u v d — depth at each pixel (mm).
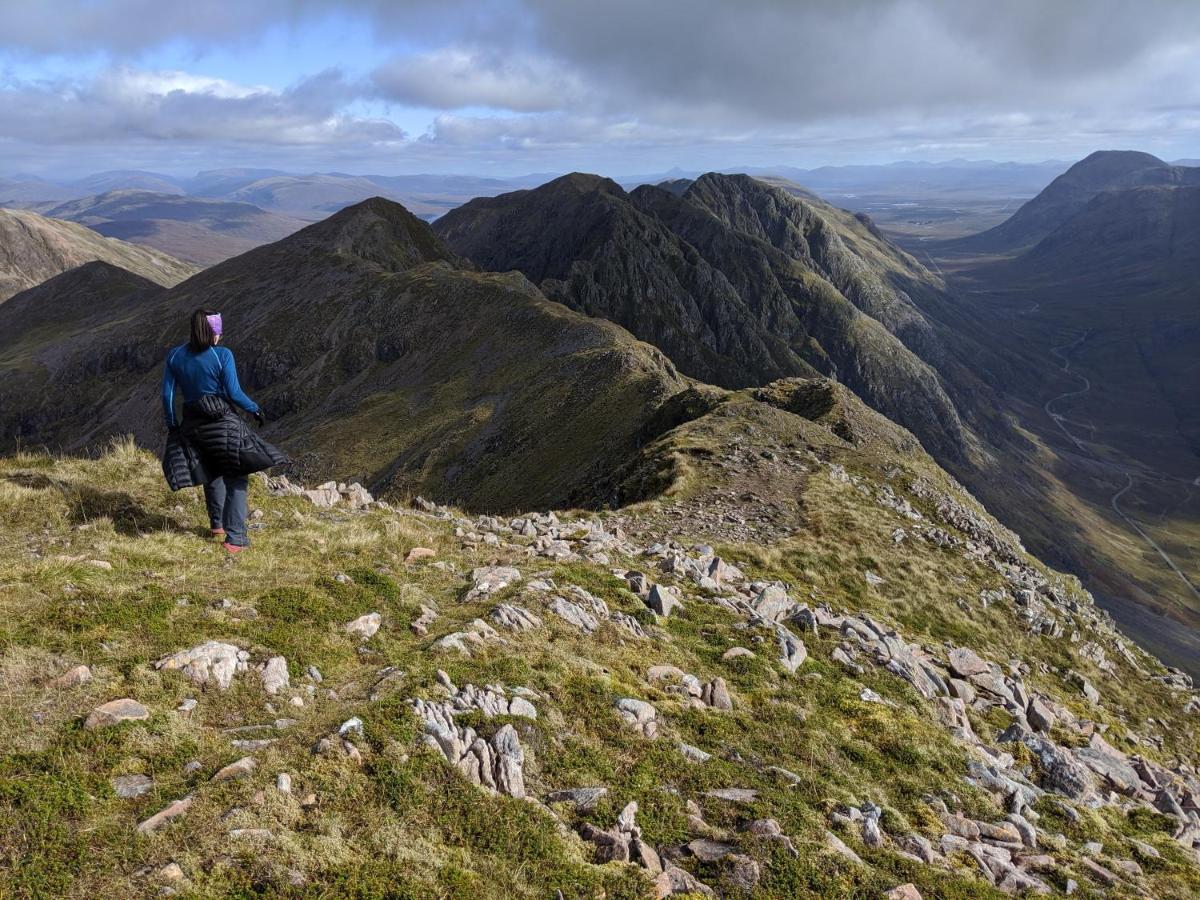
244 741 6105
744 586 16234
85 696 6043
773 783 8125
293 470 128375
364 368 174250
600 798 6871
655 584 12789
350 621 8695
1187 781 14906
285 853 5012
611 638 10461
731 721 9359
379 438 131125
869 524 28984
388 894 5027
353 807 5660
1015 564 34969
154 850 4773
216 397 9305
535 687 8227
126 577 8328
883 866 7105
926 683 13828
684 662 10750
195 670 6707
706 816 7211
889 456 43406
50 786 5008
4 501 9812
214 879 4680
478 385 139625
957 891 6996
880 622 19172
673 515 26859
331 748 6047
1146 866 9516
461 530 14586
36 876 4375
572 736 7691
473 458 107750
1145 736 23125
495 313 165875
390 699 6895
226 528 9945
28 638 6531
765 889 6215
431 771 6266
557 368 123188
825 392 58594
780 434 42219
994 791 10102
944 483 51094
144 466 12594
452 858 5559
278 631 7953
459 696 7422
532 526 16703
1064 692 23391
